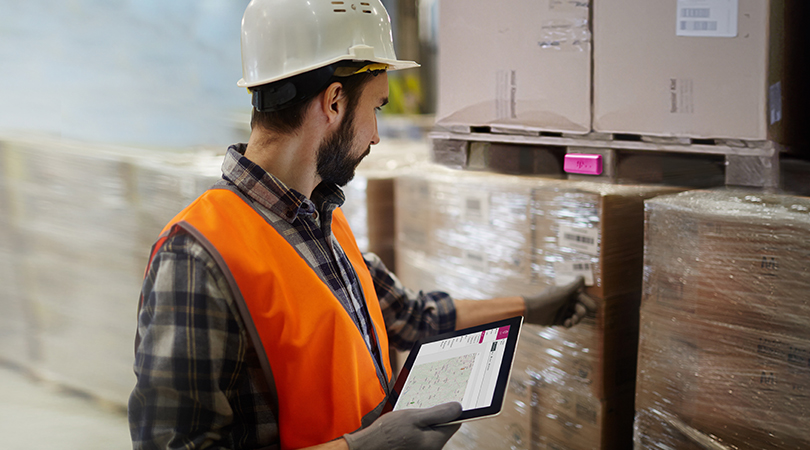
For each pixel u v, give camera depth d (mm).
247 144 1130
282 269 990
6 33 3254
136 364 920
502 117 1646
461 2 1692
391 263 2195
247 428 991
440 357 1165
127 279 2389
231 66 3824
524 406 1633
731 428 1169
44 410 2676
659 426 1308
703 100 1309
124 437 2484
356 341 1051
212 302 913
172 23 3668
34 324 2869
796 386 1073
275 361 964
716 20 1268
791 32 1306
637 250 1465
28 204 2725
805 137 1415
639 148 1422
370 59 1030
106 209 2373
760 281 1105
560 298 1433
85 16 3438
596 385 1451
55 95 3398
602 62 1434
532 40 1549
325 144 1054
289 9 1019
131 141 3580
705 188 1484
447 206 1802
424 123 3820
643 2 1353
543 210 1514
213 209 994
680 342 1246
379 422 962
